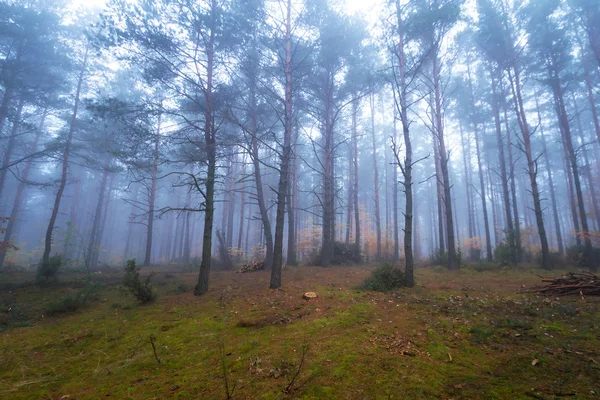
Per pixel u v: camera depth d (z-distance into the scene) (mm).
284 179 10109
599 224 23344
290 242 18109
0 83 15750
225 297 8500
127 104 10211
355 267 15844
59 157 19156
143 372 4184
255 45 12031
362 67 16438
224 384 3627
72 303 7926
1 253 19594
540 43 16094
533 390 3270
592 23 15016
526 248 21109
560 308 6246
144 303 8383
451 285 9594
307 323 5758
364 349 4461
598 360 3877
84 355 4949
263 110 15070
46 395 3701
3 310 7965
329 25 14852
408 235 9594
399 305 6957
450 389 3357
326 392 3322
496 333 4973
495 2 16359
